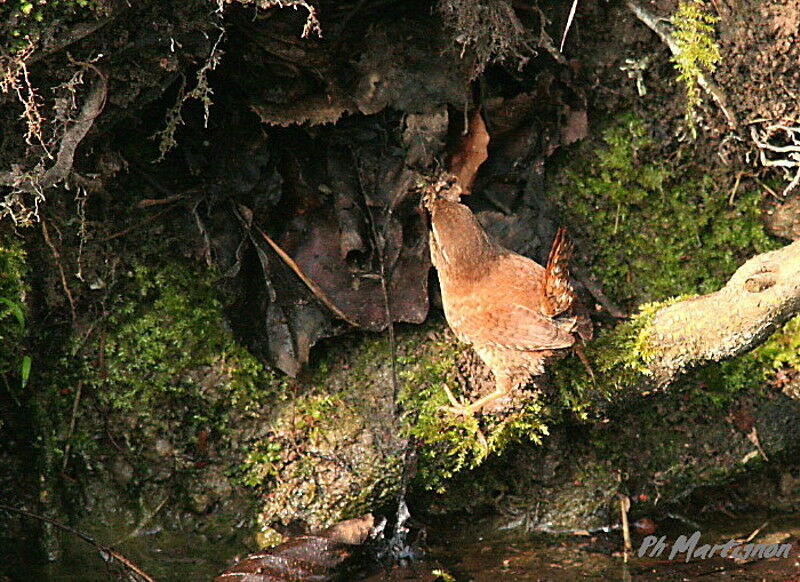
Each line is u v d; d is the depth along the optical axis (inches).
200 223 246.1
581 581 234.7
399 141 248.4
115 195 242.8
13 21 196.7
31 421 243.4
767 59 256.2
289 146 247.4
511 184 260.4
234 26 224.8
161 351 249.0
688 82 250.2
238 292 249.8
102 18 202.1
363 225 248.4
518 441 251.0
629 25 263.1
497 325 214.8
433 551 250.4
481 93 249.0
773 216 276.8
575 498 262.2
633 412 268.1
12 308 227.6
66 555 241.0
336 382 255.3
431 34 239.6
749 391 270.1
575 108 262.8
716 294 234.1
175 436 250.4
